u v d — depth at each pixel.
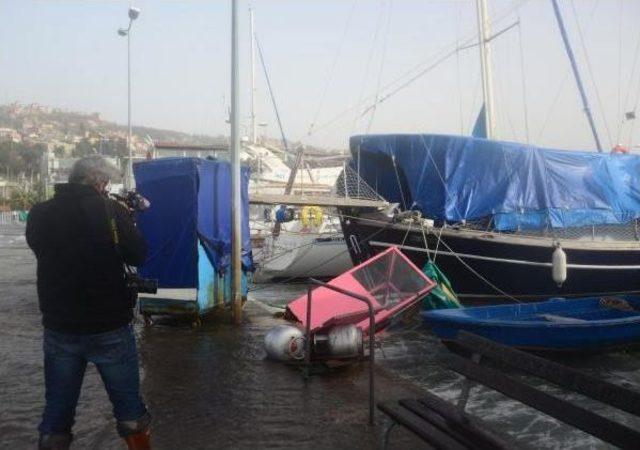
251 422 5.17
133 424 3.83
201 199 9.22
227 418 5.26
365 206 13.52
